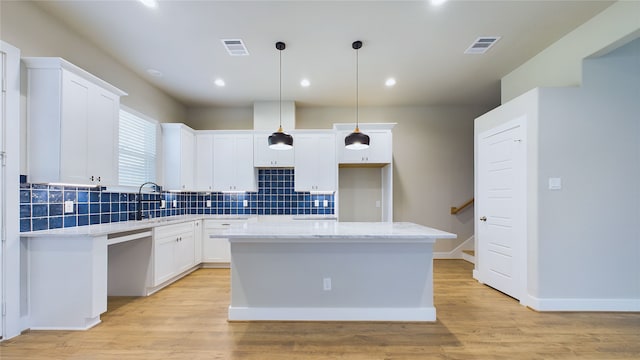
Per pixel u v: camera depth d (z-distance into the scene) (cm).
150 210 419
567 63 306
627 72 289
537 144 290
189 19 273
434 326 255
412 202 535
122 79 366
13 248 232
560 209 288
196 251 439
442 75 402
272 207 521
